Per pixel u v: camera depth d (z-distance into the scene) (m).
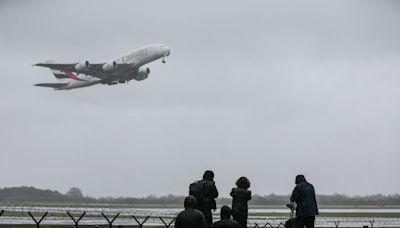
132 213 145.62
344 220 124.19
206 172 43.00
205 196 42.41
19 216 125.50
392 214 168.12
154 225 96.25
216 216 127.56
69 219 112.19
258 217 134.25
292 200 46.25
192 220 36.03
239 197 43.41
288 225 48.28
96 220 110.31
